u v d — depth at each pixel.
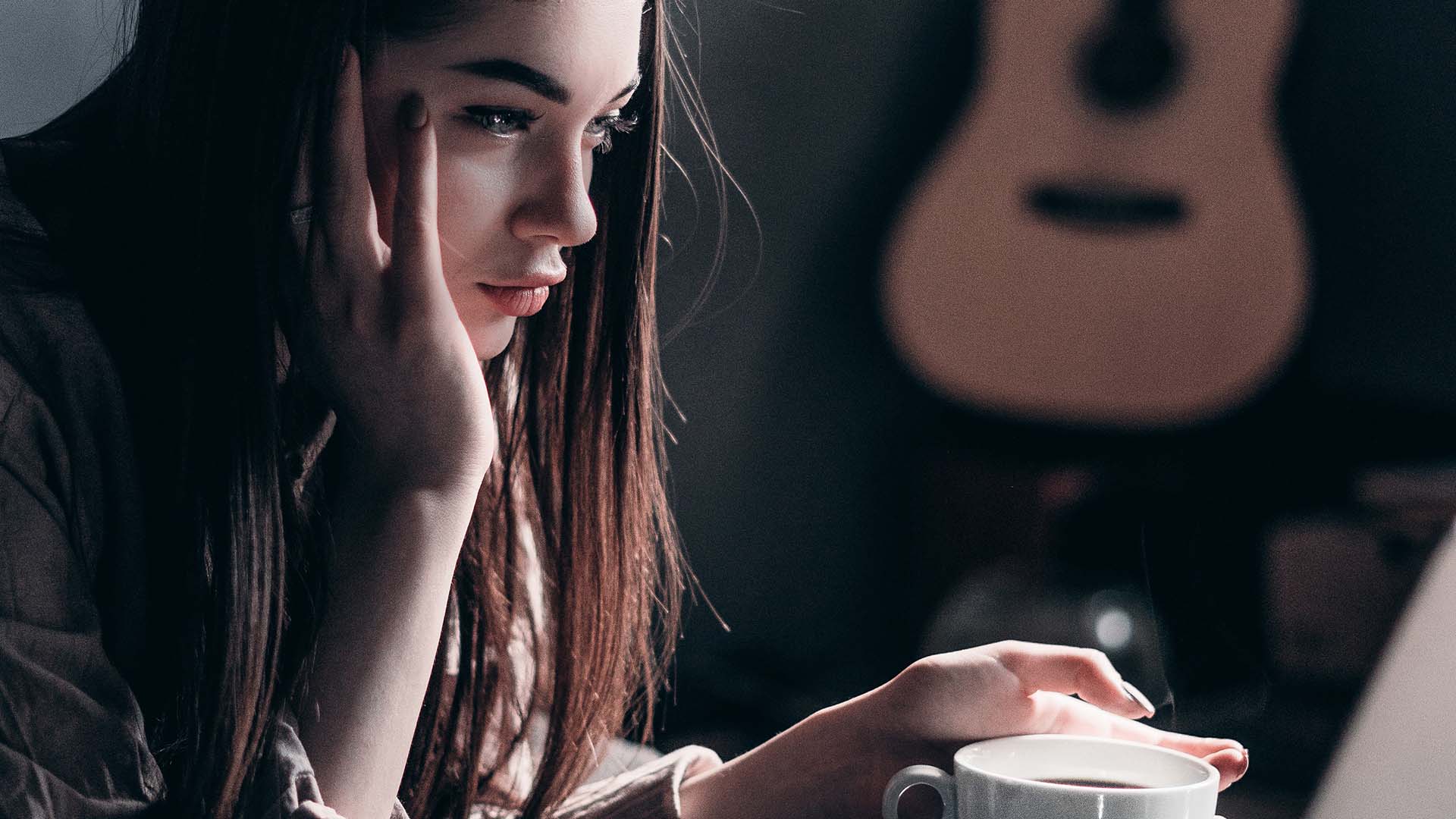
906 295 2.44
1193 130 2.34
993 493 2.47
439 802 0.97
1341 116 2.49
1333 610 1.94
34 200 0.81
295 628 0.82
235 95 0.78
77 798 0.72
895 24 2.52
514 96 0.79
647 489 1.00
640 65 0.93
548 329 0.97
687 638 2.56
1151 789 0.64
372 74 0.80
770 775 0.89
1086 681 0.79
